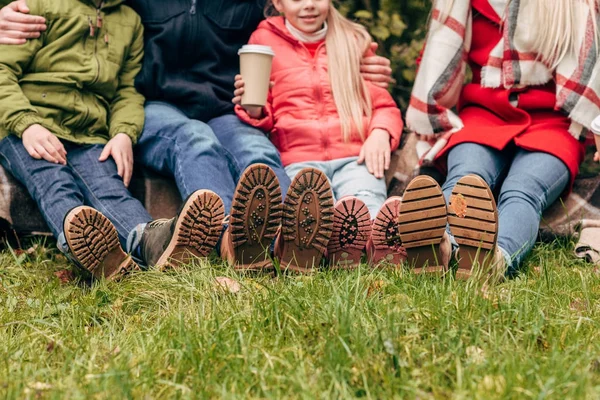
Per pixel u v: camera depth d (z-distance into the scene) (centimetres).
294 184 352
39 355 286
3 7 459
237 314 301
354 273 341
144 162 447
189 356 265
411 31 612
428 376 254
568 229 439
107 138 446
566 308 315
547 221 441
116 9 453
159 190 452
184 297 338
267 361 261
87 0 443
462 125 439
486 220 339
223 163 427
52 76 430
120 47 448
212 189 413
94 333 311
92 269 368
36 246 431
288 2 462
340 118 453
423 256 352
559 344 278
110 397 240
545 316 304
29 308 346
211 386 250
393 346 262
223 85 473
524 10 424
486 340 280
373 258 369
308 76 460
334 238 370
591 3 418
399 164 471
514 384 240
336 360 256
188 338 273
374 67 468
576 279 358
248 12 478
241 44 482
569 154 414
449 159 430
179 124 436
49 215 404
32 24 427
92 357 269
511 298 314
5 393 246
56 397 241
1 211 434
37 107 429
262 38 471
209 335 278
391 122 458
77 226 356
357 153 453
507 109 433
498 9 437
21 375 261
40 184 411
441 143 438
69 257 379
